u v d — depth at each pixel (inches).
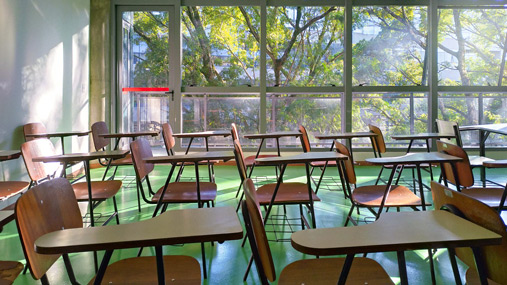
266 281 46.3
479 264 44.1
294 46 265.6
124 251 106.3
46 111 183.9
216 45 264.5
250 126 266.1
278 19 264.1
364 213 140.2
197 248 107.9
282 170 92.3
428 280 86.7
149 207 150.9
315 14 264.4
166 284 54.0
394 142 263.9
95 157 94.3
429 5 261.0
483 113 263.1
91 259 100.9
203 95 265.0
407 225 43.8
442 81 263.3
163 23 261.4
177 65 260.8
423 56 263.3
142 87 263.0
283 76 266.1
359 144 264.2
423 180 200.4
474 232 41.3
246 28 263.4
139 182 97.0
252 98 265.1
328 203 154.9
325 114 265.9
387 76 263.9
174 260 62.1
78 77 227.0
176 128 262.2
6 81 149.2
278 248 105.5
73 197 61.5
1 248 108.7
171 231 42.0
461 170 96.0
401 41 263.3
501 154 258.1
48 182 54.8
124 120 263.1
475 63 262.4
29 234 46.6
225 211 49.1
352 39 262.7
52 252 38.4
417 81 263.6
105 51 252.4
